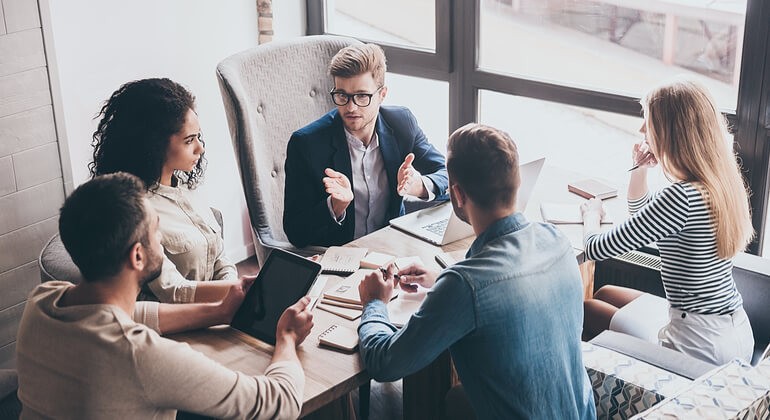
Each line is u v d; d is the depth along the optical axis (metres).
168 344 1.74
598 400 2.28
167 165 2.45
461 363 1.96
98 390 1.69
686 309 2.58
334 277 2.56
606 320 2.82
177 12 3.92
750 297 2.76
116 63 3.72
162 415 1.76
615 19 3.48
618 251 2.59
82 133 3.65
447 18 3.87
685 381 2.22
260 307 2.24
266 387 1.87
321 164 2.99
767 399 2.01
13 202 3.22
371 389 3.38
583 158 3.75
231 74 3.10
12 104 3.14
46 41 3.19
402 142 3.15
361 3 4.21
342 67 2.87
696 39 3.31
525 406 1.91
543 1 3.65
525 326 1.87
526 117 3.86
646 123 2.63
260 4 4.25
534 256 1.92
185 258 2.49
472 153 1.92
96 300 1.74
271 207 3.27
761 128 3.18
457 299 1.85
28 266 3.32
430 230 2.85
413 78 4.16
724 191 2.47
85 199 1.70
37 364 1.74
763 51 3.09
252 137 3.10
